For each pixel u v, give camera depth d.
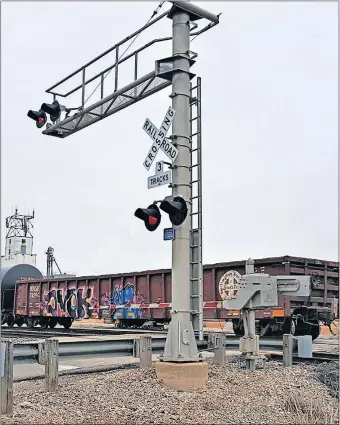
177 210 7.77
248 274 9.66
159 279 25.59
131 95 11.19
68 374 9.48
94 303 29.11
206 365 7.95
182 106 8.59
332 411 6.57
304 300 18.53
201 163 9.09
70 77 12.98
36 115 12.66
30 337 20.59
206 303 21.23
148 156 8.81
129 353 8.85
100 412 6.41
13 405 6.73
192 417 6.29
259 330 19.06
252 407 6.86
